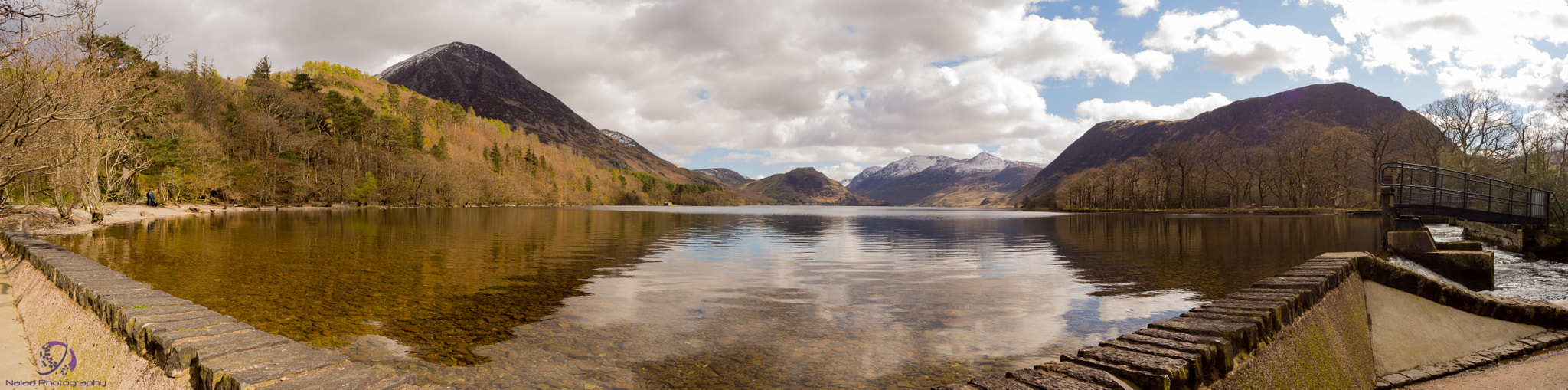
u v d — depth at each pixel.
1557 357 6.29
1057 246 25.88
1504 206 22.33
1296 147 97.38
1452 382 5.95
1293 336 4.50
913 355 7.20
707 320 9.25
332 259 17.80
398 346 7.41
